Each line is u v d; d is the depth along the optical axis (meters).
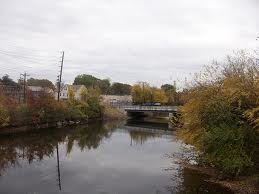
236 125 21.47
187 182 22.17
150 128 65.19
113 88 160.00
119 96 140.25
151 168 27.02
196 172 24.86
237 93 20.91
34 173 25.06
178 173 24.98
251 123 19.94
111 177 24.14
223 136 20.98
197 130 24.11
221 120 22.28
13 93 73.50
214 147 21.73
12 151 34.31
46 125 58.25
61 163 28.97
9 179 23.17
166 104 99.75
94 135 50.69
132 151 35.81
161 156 32.50
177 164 28.20
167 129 63.25
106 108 88.88
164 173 25.23
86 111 76.31
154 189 21.00
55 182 22.62
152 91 108.94
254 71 21.19
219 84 23.14
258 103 19.77
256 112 19.83
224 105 21.84
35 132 50.34
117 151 35.78
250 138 20.83
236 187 20.31
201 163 27.00
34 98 55.53
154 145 40.66
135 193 20.11
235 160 20.20
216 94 23.03
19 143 39.69
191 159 29.55
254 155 21.09
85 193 20.16
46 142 41.34
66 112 64.19
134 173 25.33
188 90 25.27
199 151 25.67
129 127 66.44
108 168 27.16
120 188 21.28
